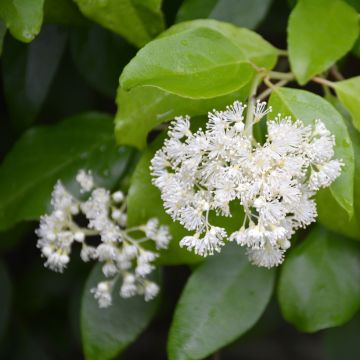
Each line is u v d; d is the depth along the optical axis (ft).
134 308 1.46
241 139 1.22
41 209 1.46
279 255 1.28
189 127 1.31
